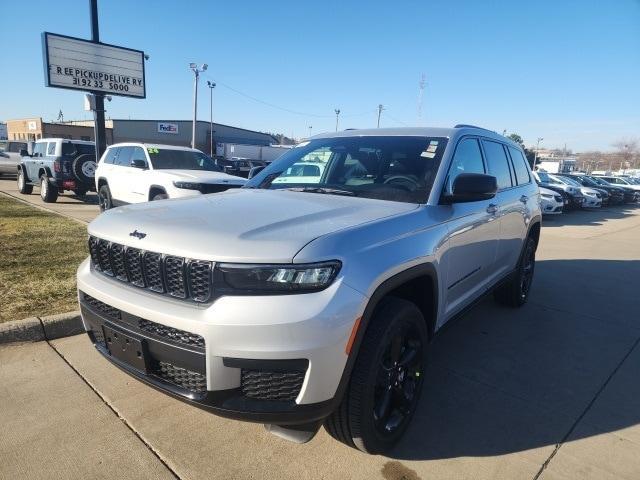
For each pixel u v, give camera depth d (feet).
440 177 10.19
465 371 12.00
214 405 6.81
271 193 10.36
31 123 203.21
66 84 37.35
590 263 26.99
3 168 68.03
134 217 8.30
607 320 16.46
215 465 8.02
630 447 9.03
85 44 37.78
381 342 7.52
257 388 6.75
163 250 7.18
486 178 9.38
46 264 18.30
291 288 6.59
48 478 7.57
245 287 6.61
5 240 22.35
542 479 8.02
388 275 7.55
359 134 12.48
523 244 15.99
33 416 9.15
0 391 9.98
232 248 6.71
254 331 6.41
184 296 7.05
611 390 11.32
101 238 8.32
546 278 22.62
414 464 8.27
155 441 8.58
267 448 8.50
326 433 9.04
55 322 12.53
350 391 7.42
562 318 16.43
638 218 62.54
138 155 32.01
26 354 11.63
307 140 13.43
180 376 7.24
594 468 8.36
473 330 14.92
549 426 9.64
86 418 9.16
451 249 9.93
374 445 8.01
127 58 40.01
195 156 33.45
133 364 7.70
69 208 37.93
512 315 16.52
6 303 13.75
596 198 70.85
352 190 10.41
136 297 7.47
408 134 11.79
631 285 21.89
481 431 9.36
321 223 7.69
